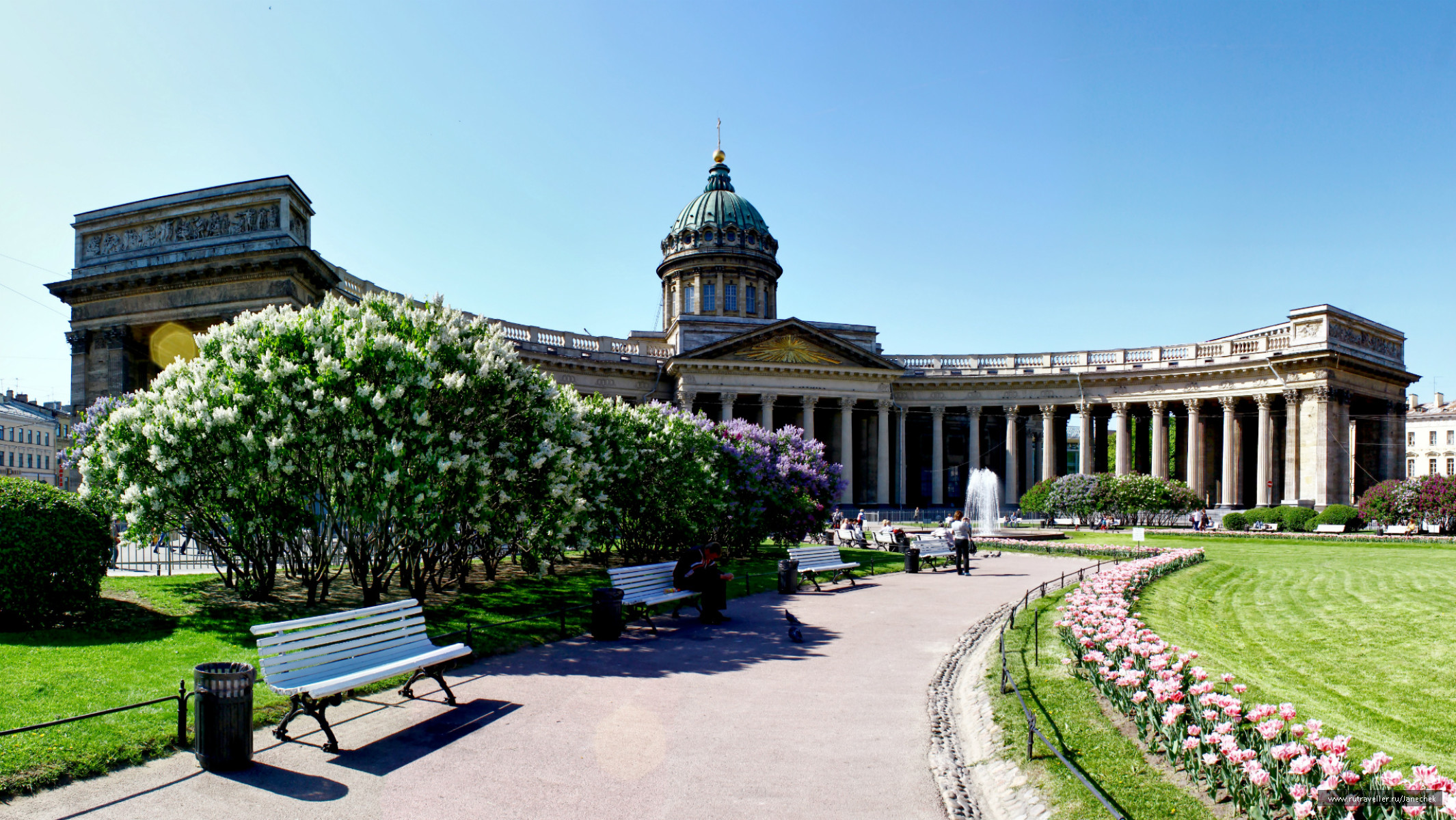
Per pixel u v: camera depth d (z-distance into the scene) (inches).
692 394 2391.7
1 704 383.6
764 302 3048.7
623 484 922.1
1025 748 353.4
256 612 645.3
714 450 1060.5
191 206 1352.1
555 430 706.2
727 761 357.7
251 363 650.2
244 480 626.2
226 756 336.2
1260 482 2309.3
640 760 357.4
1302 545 1501.0
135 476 663.1
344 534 737.0
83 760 327.9
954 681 495.8
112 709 325.7
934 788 332.5
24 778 307.3
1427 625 647.8
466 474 636.7
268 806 305.4
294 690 357.4
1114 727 375.9
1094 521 1988.2
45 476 3602.4
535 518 697.6
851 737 391.2
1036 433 3191.4
